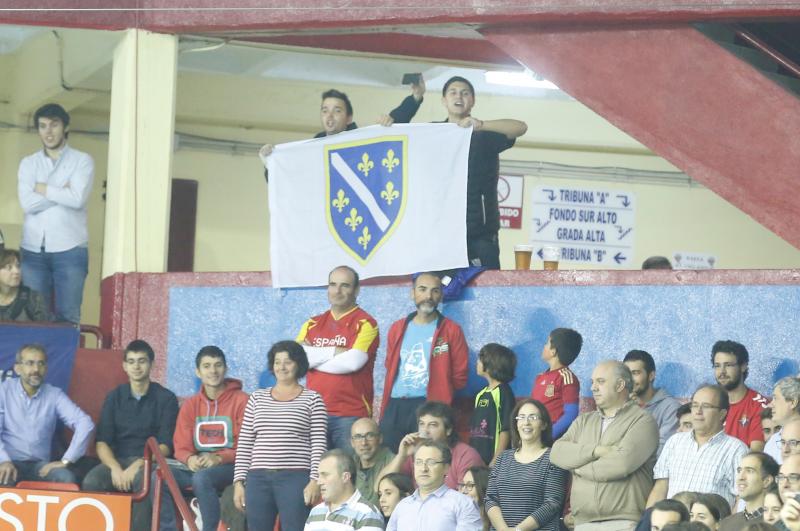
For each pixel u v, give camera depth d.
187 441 36.06
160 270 40.94
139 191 40.94
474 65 45.88
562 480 31.47
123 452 36.53
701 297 37.41
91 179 41.44
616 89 38.44
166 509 35.47
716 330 37.25
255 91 49.84
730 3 37.47
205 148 49.91
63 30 41.62
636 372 34.47
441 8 39.16
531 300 38.38
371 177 39.38
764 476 28.56
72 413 36.97
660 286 37.72
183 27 41.03
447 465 30.56
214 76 49.53
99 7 41.03
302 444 33.31
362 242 39.28
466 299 38.59
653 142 38.22
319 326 36.88
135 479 35.62
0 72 48.50
